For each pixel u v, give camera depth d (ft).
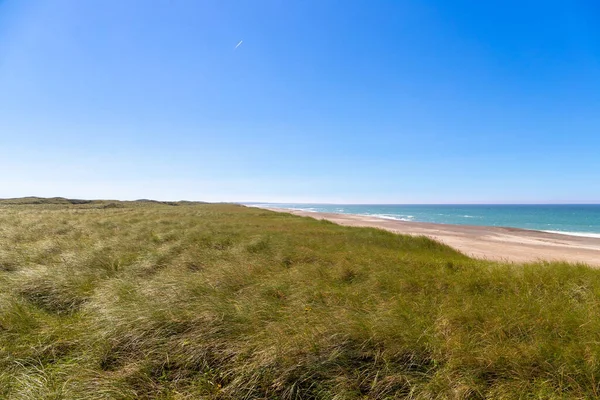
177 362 10.46
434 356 10.43
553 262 26.16
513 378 9.34
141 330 11.75
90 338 11.58
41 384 9.14
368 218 172.35
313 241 38.29
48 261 23.17
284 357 10.05
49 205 128.98
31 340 11.44
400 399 9.05
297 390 9.31
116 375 9.68
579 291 17.39
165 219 57.31
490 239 78.54
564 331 11.89
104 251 25.91
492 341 11.15
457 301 15.89
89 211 85.20
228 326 12.15
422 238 46.06
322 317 12.91
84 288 17.07
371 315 13.19
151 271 21.86
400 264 25.29
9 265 22.33
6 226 42.19
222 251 28.73
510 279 19.94
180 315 12.71
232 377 9.83
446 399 8.66
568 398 8.52
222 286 17.75
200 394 9.23
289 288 17.78
